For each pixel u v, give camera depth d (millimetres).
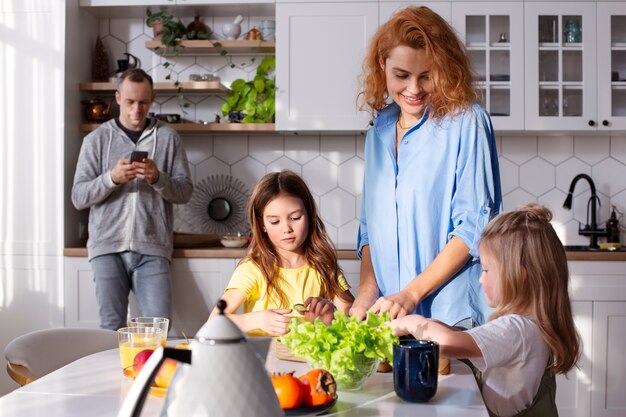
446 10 3484
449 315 1712
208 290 3377
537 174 3789
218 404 785
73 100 3584
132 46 3887
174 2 3596
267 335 1769
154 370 793
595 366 3221
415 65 1656
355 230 3840
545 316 1490
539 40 3482
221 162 3883
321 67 3523
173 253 3381
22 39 3488
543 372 1469
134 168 3133
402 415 1141
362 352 1258
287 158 3865
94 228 3307
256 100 3688
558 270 1517
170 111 3887
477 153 1679
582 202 3779
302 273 2053
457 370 1460
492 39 3498
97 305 3420
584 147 3773
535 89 3475
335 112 3525
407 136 1775
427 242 1740
